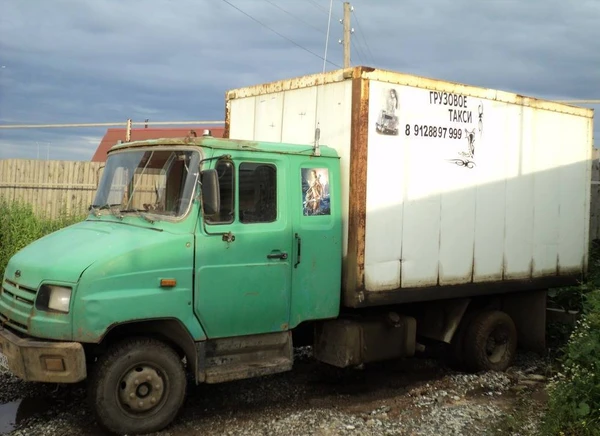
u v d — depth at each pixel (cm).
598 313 686
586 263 938
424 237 709
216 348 583
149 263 538
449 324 791
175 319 552
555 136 877
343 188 654
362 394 699
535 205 851
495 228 796
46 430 549
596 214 1345
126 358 534
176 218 566
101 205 641
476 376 777
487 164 782
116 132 1959
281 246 609
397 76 672
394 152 673
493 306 853
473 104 761
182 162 582
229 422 589
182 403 562
